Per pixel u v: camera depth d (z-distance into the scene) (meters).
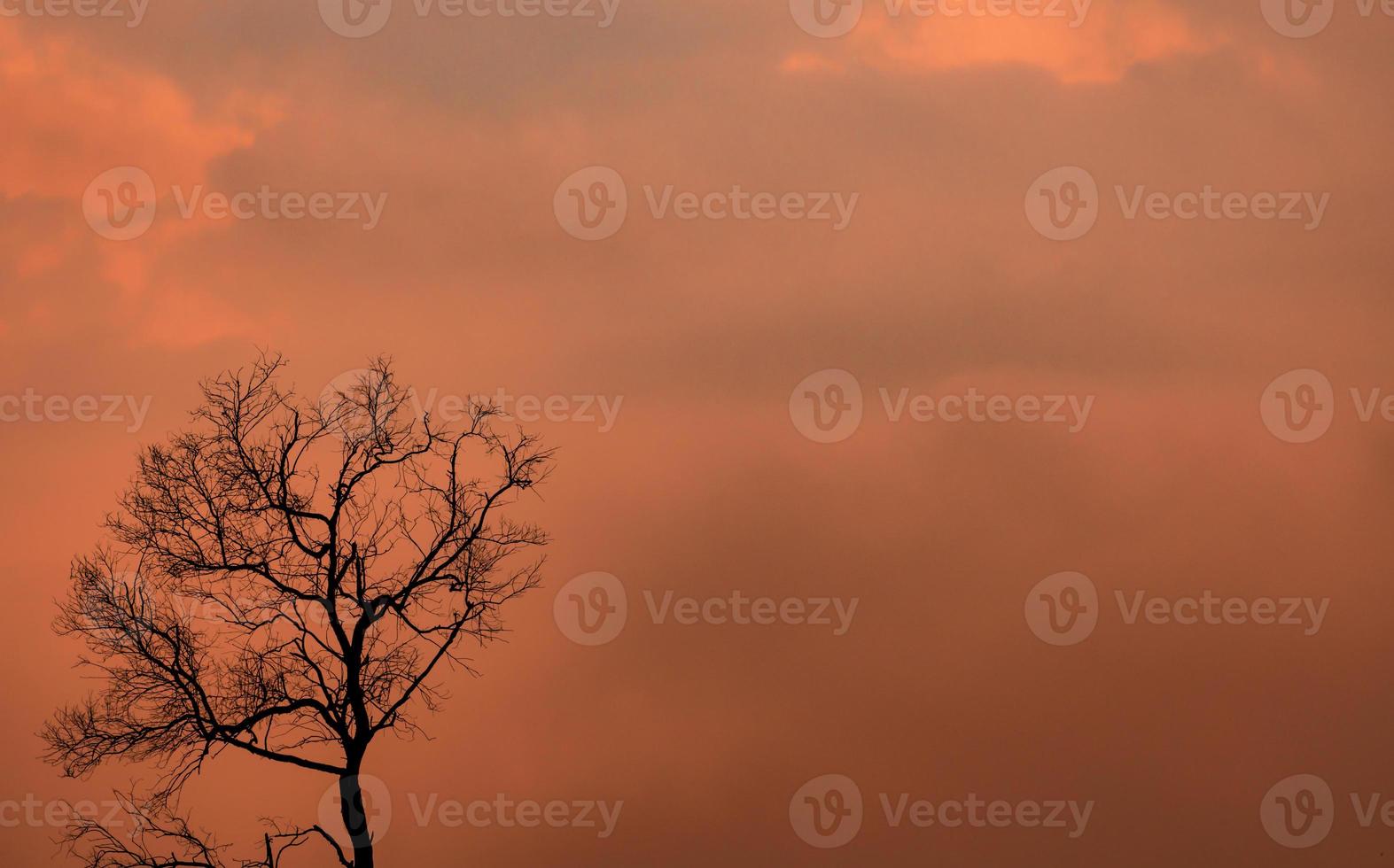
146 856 76.25
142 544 77.06
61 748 74.75
